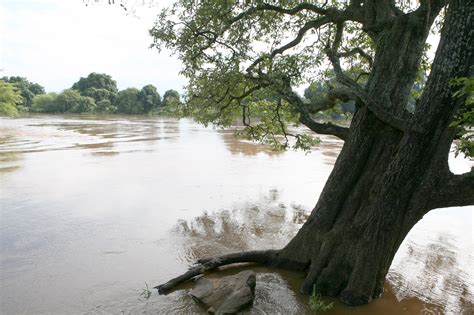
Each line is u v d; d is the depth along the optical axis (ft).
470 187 23.90
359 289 26.48
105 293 28.55
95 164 82.07
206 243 39.09
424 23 27.30
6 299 27.66
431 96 23.38
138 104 348.79
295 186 66.13
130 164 83.10
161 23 31.78
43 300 27.53
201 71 33.12
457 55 21.95
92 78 405.80
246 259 32.68
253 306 26.35
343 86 30.14
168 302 27.17
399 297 28.27
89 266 33.30
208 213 49.47
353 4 29.86
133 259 34.91
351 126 30.09
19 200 53.21
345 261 27.55
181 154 99.91
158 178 69.41
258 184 66.95
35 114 305.53
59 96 345.10
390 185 25.45
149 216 47.65
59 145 112.78
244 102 37.45
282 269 32.09
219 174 74.54
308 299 27.50
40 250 36.63
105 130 170.19
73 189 60.03
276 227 44.47
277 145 39.96
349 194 29.32
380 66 28.37
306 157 100.07
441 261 35.73
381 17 28.60
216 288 27.58
